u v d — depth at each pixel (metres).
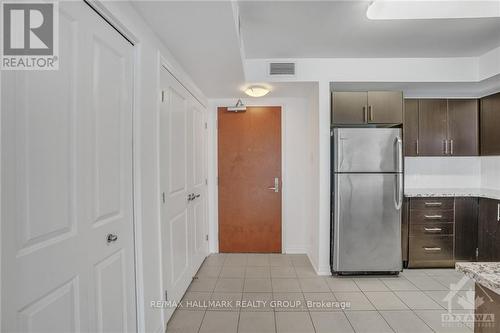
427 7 1.97
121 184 1.47
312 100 3.31
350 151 2.87
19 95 0.86
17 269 0.84
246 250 3.76
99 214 1.27
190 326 2.08
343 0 1.91
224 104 3.75
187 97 2.72
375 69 3.01
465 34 2.43
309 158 3.54
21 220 0.86
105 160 1.32
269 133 3.74
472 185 3.66
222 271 3.13
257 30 2.34
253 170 3.75
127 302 1.53
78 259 1.12
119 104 1.45
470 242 3.15
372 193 2.87
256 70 3.01
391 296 2.53
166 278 2.08
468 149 3.38
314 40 2.54
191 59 2.32
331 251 2.99
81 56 1.14
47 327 0.96
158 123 1.90
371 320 2.15
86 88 1.17
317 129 3.07
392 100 3.01
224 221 3.78
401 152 2.86
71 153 1.08
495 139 3.14
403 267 3.18
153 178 1.83
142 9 1.56
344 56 2.95
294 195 3.74
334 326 2.07
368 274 3.00
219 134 3.76
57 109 1.01
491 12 2.03
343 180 2.87
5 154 0.81
